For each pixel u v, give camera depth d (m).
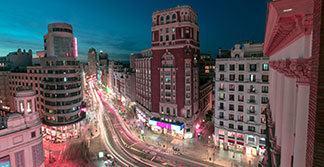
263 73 47.22
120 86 134.88
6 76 88.75
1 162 34.16
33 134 39.41
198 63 71.31
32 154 39.12
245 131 51.28
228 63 52.75
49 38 75.94
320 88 5.49
